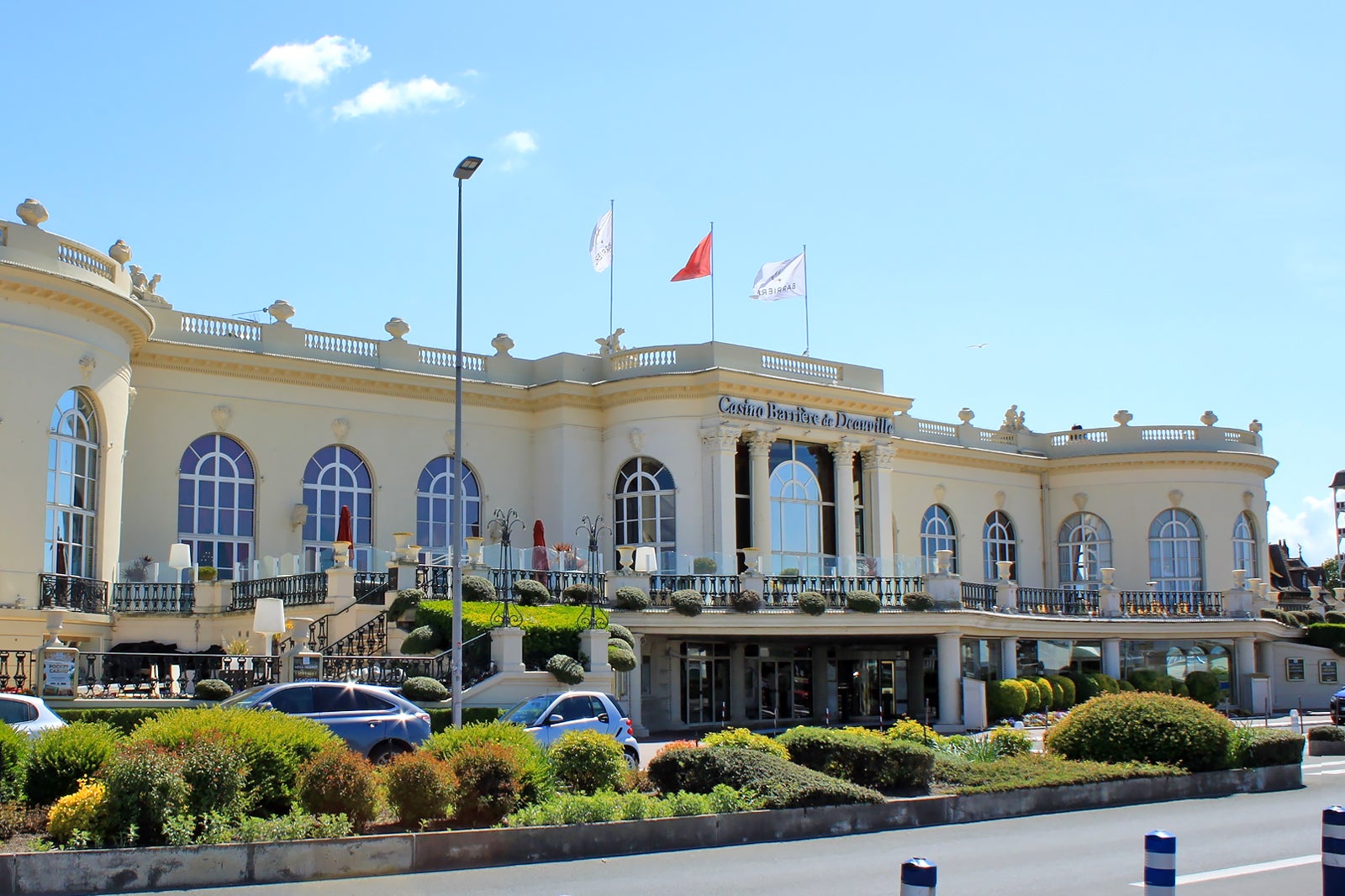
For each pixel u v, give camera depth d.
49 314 28.59
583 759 16.78
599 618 28.73
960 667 36.53
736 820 15.51
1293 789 21.23
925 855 14.55
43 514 28.25
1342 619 50.12
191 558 33.88
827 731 18.81
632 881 12.76
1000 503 52.31
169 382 34.03
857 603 35.09
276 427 35.59
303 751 14.82
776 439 40.22
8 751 13.99
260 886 12.49
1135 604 44.88
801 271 42.72
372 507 37.06
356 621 28.31
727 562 37.12
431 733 19.62
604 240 41.81
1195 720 20.86
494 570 31.59
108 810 12.79
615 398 39.31
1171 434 53.09
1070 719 21.61
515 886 12.47
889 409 42.62
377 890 12.25
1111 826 16.95
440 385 38.09
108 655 23.50
